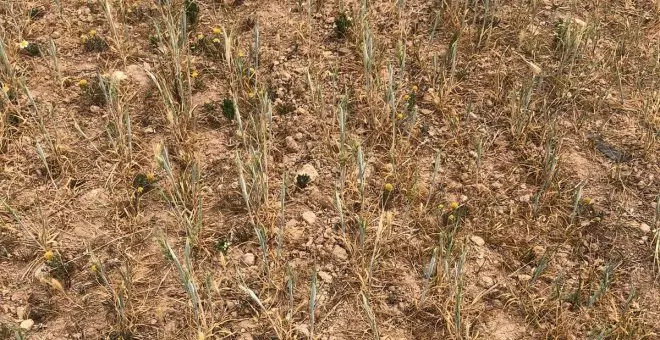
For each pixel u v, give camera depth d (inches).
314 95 86.4
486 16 97.0
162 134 83.5
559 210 77.7
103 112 85.0
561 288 72.1
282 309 70.4
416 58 92.0
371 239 74.8
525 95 86.0
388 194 78.3
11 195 77.4
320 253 74.2
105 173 79.7
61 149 80.0
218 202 77.7
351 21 96.3
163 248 66.1
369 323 70.1
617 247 75.5
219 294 69.9
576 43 87.8
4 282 71.4
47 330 68.7
